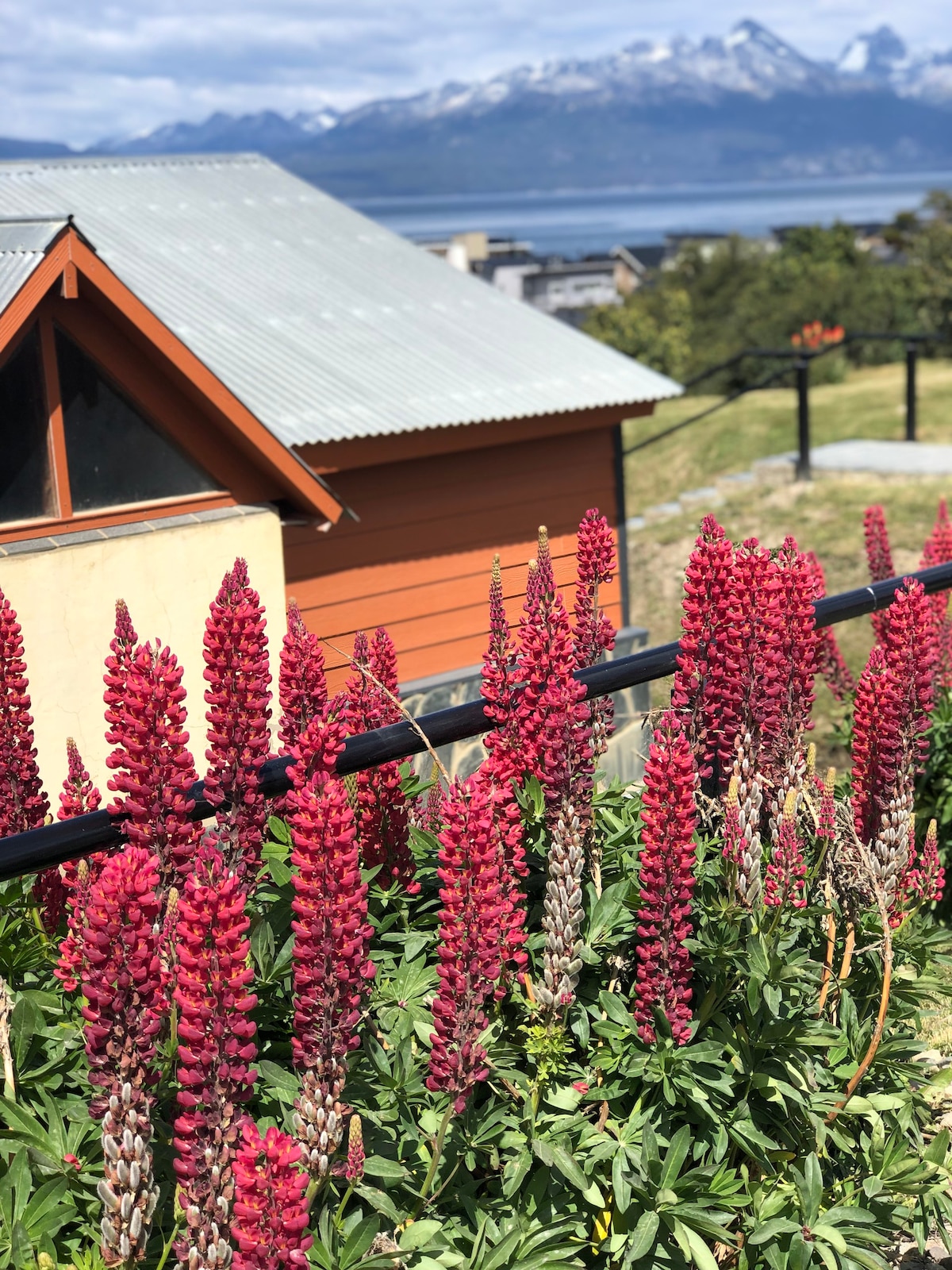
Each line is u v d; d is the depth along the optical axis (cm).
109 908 217
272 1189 211
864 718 375
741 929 313
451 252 8850
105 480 684
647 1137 284
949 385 2841
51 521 654
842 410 2647
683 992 296
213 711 278
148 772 258
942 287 4016
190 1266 216
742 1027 309
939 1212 354
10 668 330
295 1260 213
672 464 2494
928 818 602
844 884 355
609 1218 296
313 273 1216
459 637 1042
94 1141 251
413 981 292
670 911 291
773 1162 319
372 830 322
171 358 668
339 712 294
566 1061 305
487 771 305
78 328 653
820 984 330
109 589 635
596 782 349
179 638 666
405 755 306
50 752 622
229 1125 219
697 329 6144
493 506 1055
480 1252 264
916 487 1780
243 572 279
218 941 216
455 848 251
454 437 996
